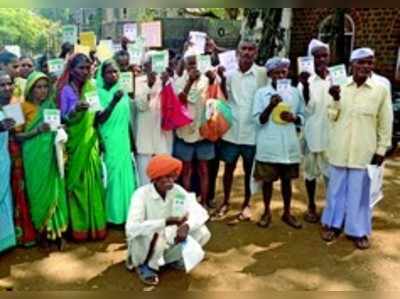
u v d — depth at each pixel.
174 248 3.79
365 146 4.27
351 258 4.20
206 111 4.70
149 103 4.60
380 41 9.77
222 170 6.68
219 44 10.95
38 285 3.66
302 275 3.89
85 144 4.24
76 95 4.22
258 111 4.56
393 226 4.91
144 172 4.75
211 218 4.98
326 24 10.49
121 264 4.00
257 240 4.51
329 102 4.60
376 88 4.19
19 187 4.11
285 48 10.98
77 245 4.32
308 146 4.78
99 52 4.75
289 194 4.81
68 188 4.27
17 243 4.22
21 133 4.04
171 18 10.66
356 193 4.36
